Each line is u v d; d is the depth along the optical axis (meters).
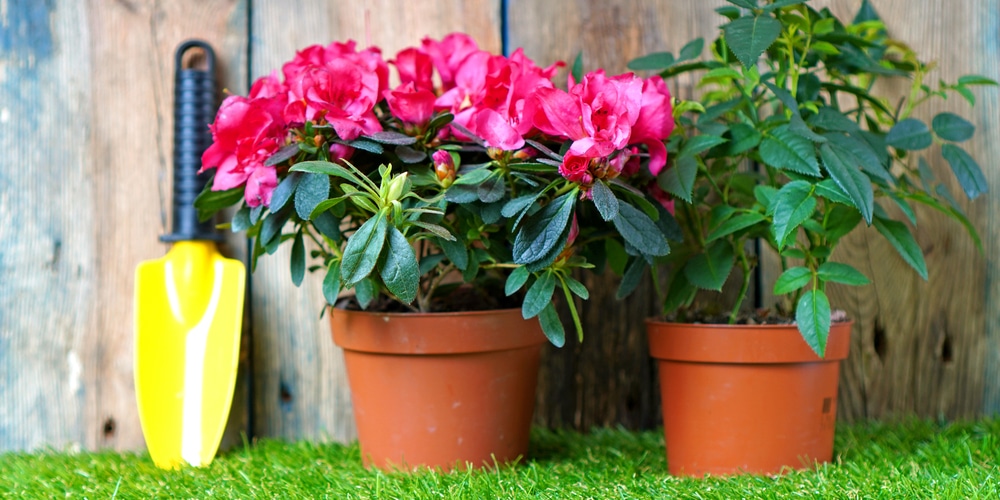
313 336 1.33
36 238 1.30
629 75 0.91
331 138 0.93
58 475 1.09
